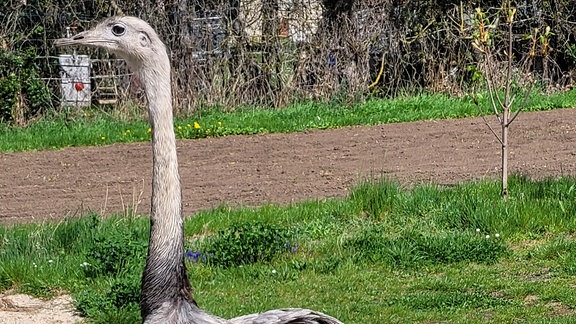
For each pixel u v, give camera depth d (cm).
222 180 1378
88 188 1357
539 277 891
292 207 1130
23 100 1886
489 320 781
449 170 1362
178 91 1925
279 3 1958
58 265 931
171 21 1923
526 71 2056
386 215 1097
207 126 1786
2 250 977
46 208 1230
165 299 541
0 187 1379
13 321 819
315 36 1983
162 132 550
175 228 546
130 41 549
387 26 2027
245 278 906
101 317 812
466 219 1049
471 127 1744
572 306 809
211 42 1942
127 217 1094
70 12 1900
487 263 938
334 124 1833
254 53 1956
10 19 1866
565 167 1351
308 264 932
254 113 1898
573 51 2097
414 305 823
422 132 1719
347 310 813
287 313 543
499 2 2039
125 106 1908
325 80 1989
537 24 2080
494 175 1301
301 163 1487
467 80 2056
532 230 1023
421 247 959
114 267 920
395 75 2050
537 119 1798
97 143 1727
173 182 548
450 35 2038
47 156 1617
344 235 1027
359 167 1429
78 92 1908
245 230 966
